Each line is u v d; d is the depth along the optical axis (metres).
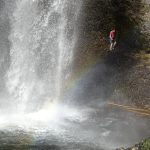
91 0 37.00
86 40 36.34
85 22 36.38
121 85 33.91
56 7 33.84
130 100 31.48
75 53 35.34
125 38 41.91
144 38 43.94
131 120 28.08
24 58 32.38
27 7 32.06
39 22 32.84
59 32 34.19
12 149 22.84
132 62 38.69
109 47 38.47
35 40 32.81
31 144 23.67
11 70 31.94
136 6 46.53
